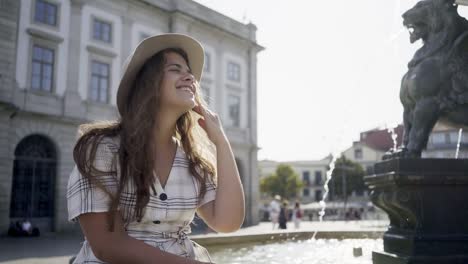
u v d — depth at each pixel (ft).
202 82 90.22
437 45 12.96
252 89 101.86
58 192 64.95
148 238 4.78
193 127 5.82
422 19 13.51
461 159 11.68
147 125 4.84
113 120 5.12
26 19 63.72
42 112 64.28
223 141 5.74
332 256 18.61
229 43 97.71
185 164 5.28
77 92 68.80
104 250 4.37
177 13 83.61
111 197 4.40
